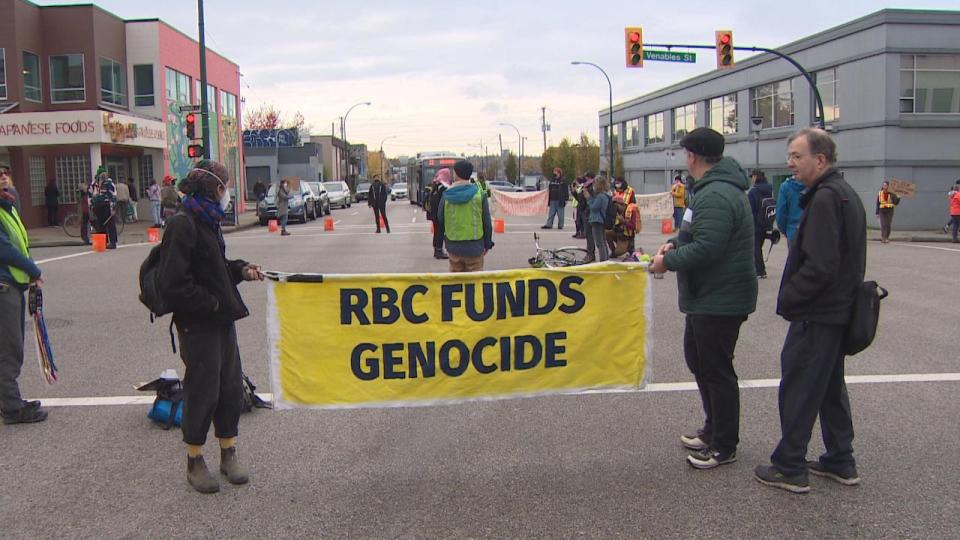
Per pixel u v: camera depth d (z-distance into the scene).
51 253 19.42
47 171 31.28
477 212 8.88
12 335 5.91
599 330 5.26
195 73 40.19
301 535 4.08
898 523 4.14
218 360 4.59
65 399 6.61
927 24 29.17
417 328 5.14
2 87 29.34
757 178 13.52
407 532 4.10
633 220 14.32
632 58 26.59
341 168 104.25
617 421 5.89
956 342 8.64
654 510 4.33
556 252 15.16
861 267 4.39
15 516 4.34
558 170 26.39
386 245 20.59
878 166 29.77
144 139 30.81
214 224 4.55
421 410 6.24
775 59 38.09
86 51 31.36
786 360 4.56
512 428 5.77
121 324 9.93
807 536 4.00
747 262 4.68
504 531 4.10
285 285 5.04
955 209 23.36
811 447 5.31
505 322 5.19
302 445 5.43
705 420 5.72
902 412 6.02
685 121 52.16
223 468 4.77
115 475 4.92
